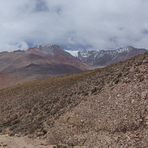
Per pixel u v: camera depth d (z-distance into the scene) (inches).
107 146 619.8
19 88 2773.1
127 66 1261.1
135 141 578.6
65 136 810.8
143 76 918.4
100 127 745.0
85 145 694.5
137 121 659.4
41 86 2333.9
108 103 874.8
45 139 874.8
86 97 1101.7
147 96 751.1
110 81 1137.4
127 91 872.3
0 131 1205.7
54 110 1175.0
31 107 1523.1
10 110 1712.6
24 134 1030.4
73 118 922.7
